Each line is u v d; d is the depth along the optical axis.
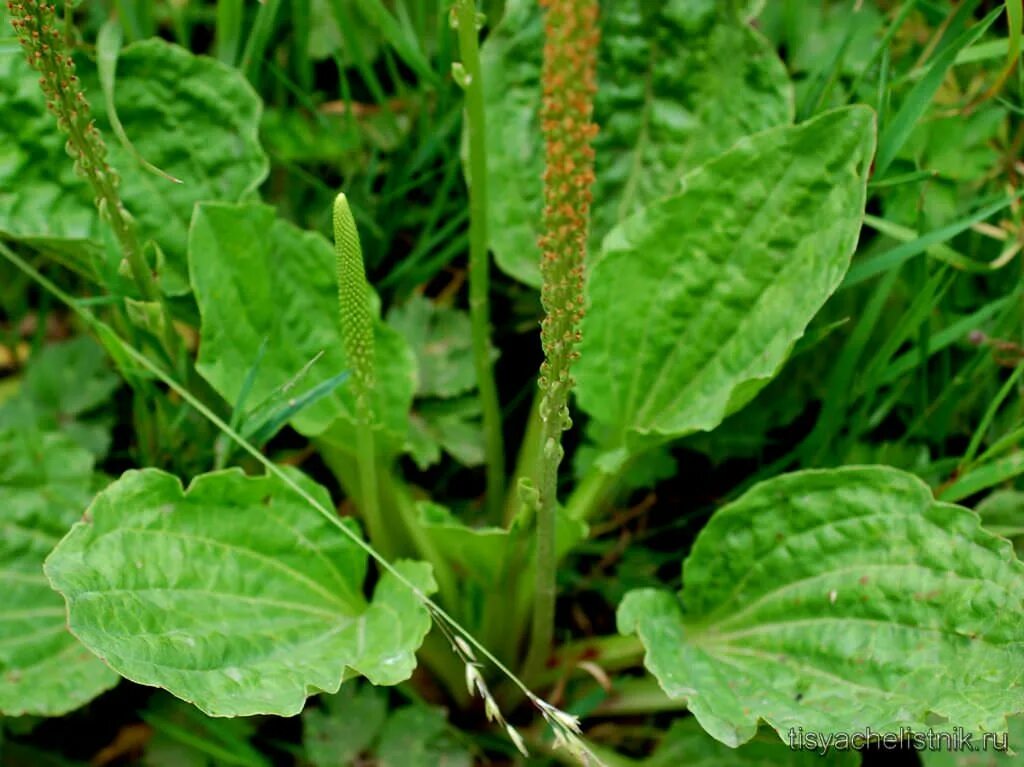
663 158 0.43
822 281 0.36
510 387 0.47
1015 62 0.38
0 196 0.39
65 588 0.32
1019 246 0.40
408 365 0.40
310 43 0.47
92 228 0.40
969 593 0.33
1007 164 0.42
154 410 0.42
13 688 0.36
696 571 0.38
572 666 0.40
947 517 0.34
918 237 0.38
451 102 0.45
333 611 0.37
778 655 0.36
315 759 0.39
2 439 0.39
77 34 0.39
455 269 0.48
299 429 0.39
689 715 0.41
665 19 0.42
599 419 0.41
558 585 0.43
